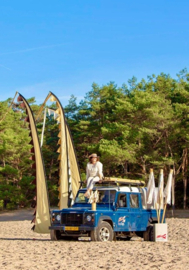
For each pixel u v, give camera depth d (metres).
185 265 8.87
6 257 10.36
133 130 46.41
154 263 9.16
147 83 56.66
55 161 67.75
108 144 45.72
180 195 55.97
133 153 45.66
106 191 15.34
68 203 19.64
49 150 65.69
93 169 15.57
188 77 55.97
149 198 15.84
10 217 47.25
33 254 10.99
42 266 8.84
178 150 50.91
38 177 19.05
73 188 20.39
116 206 14.99
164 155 50.53
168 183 15.80
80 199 15.98
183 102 50.84
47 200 18.81
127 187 15.80
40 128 69.69
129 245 13.17
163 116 46.12
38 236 20.59
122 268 8.52
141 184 16.67
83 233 14.45
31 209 55.75
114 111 48.00
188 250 11.79
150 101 45.94
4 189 55.94
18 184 56.16
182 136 46.72
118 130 46.72
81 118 65.38
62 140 20.23
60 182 19.81
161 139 51.03
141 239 17.41
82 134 57.75
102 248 12.21
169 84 54.78
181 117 47.38
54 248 12.41
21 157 58.34
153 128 47.72
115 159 44.34
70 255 10.70
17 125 64.31
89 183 15.43
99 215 14.32
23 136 58.06
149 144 49.25
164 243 14.27
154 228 15.21
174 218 37.50
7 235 21.41
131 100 48.09
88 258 10.09
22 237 19.91
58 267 8.70
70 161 20.75
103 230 14.37
